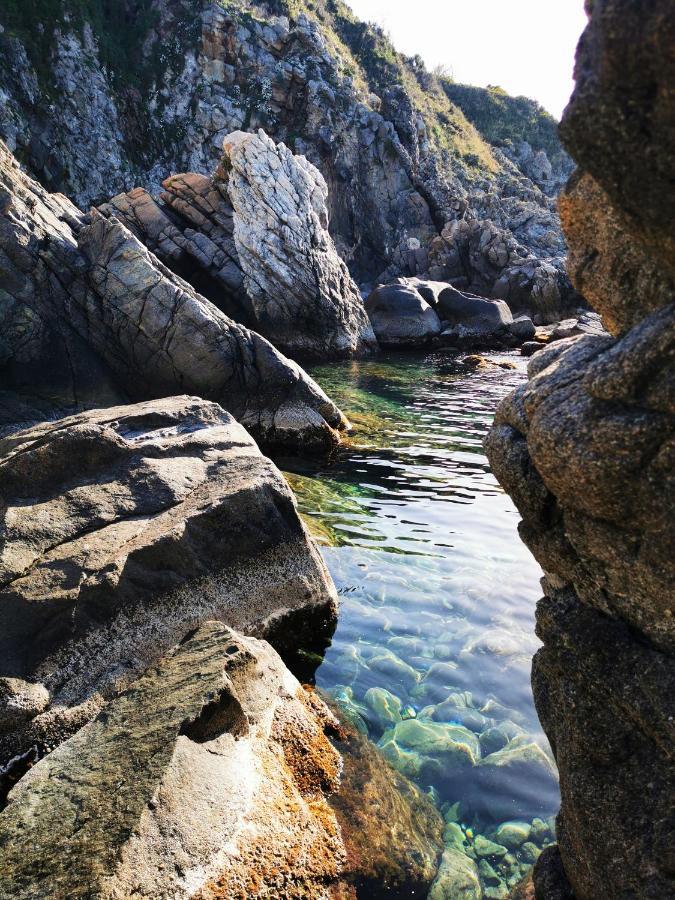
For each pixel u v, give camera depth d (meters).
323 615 6.54
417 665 5.97
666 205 2.18
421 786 4.61
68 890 2.96
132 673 5.20
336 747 4.78
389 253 60.41
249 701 4.50
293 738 4.53
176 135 58.00
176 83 58.47
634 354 2.47
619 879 2.84
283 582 6.32
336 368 25.50
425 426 15.69
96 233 16.16
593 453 2.56
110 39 57.06
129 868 3.08
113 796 3.44
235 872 3.37
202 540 5.94
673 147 2.05
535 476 3.13
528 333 32.75
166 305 15.17
